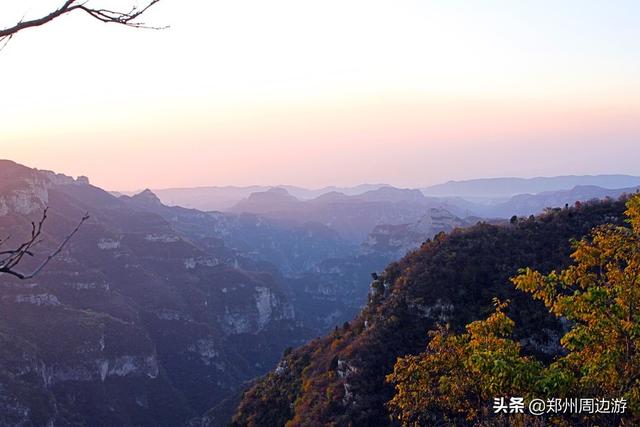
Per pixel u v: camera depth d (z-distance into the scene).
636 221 15.09
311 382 51.47
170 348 180.25
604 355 13.54
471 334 17.25
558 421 13.99
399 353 46.16
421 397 17.98
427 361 18.00
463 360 16.66
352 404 42.91
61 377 129.50
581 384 13.67
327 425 41.59
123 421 131.50
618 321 13.73
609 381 13.53
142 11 6.88
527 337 41.16
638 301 13.84
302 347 68.00
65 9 6.43
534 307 43.97
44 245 165.50
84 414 125.75
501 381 14.13
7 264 6.05
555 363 14.55
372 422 40.19
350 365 46.22
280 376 63.00
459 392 17.00
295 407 50.56
